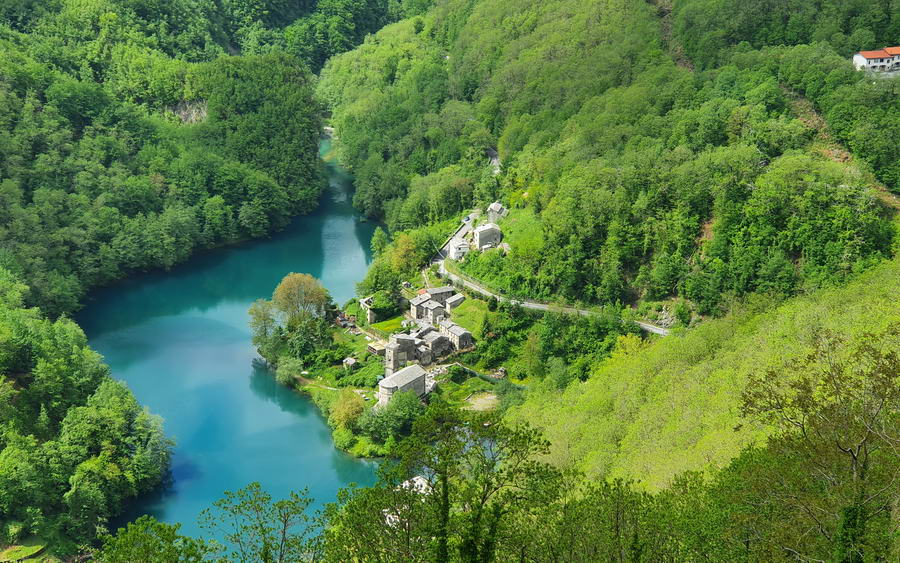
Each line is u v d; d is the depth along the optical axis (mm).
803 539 71812
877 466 72312
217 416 199750
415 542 73688
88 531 158250
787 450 80562
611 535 75562
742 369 148375
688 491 88250
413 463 75000
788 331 157750
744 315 184625
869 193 199250
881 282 173250
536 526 77000
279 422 198375
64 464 163625
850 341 131875
